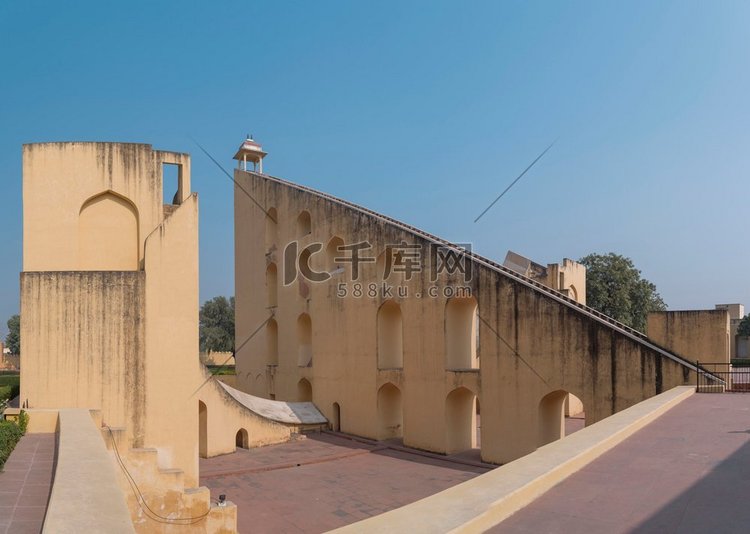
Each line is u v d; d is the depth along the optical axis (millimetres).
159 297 14547
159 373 14414
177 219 14930
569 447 6766
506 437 17656
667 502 5152
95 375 13961
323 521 13344
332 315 25016
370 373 22719
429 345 20281
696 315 16781
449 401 19672
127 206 15672
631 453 7148
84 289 14055
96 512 4574
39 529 5828
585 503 5043
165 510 11797
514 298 17703
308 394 27312
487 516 4242
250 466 18203
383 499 14922
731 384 16188
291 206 28359
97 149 15367
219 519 12094
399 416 23109
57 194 15055
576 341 16250
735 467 6465
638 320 39000
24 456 9570
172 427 14469
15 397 18391
